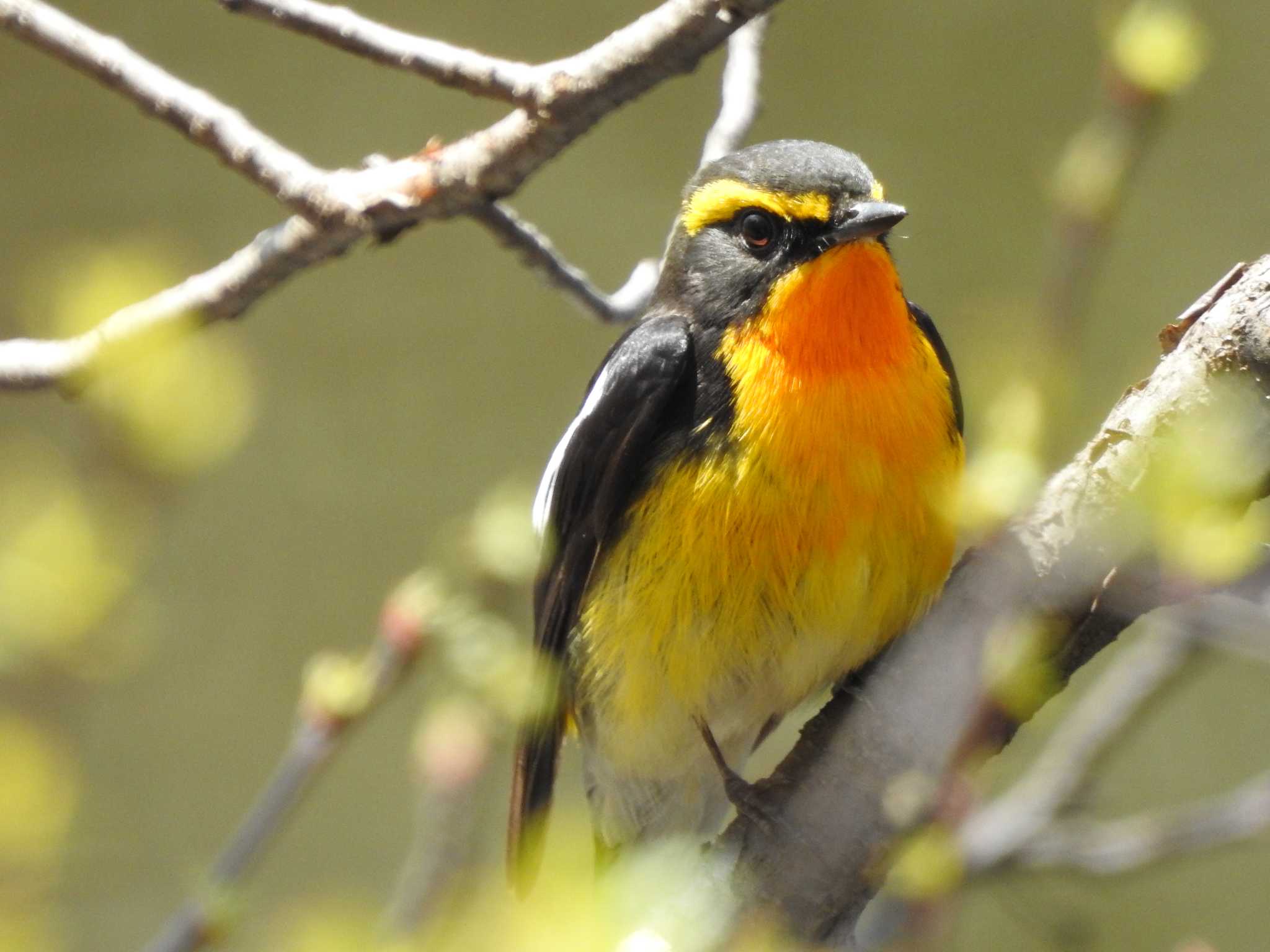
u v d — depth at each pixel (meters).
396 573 16.05
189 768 15.46
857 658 7.03
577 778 11.95
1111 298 15.91
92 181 16.20
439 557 14.60
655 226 16.48
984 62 16.47
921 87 16.52
